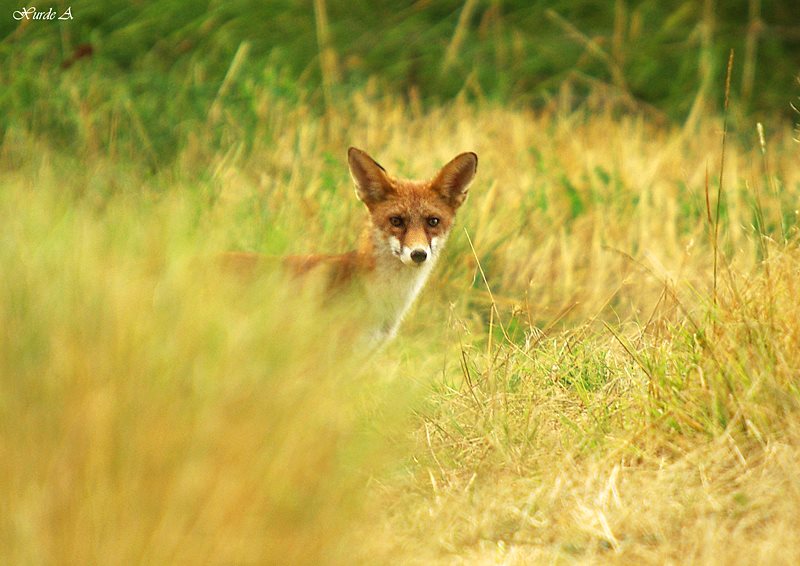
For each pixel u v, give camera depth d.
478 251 14.25
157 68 19.80
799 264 9.45
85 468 5.66
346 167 16.34
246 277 8.45
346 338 10.34
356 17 25.52
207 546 5.71
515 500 8.17
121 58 20.45
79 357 5.99
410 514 7.78
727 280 10.03
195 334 6.27
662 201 16.31
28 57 17.92
